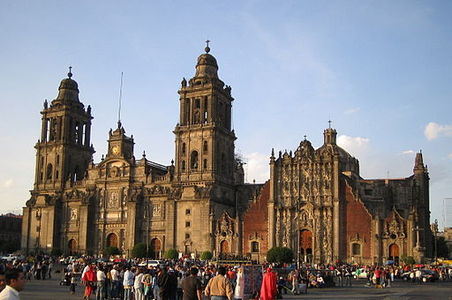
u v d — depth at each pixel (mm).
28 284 74875
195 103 152125
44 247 163875
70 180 168125
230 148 156000
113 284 52500
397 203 144625
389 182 146375
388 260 121125
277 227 134875
